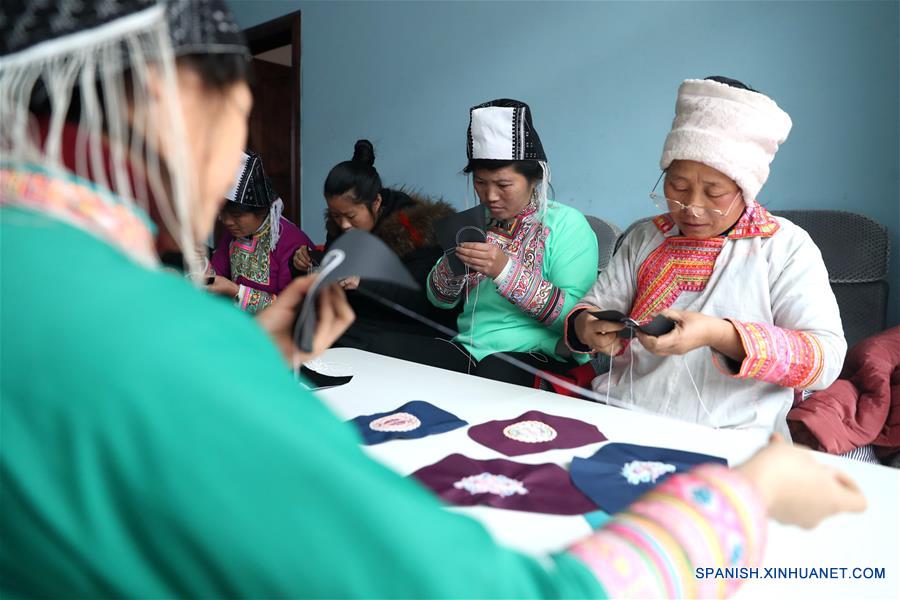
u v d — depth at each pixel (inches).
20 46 14.4
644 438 40.1
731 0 95.9
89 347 12.3
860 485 33.2
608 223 96.2
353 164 93.7
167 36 15.5
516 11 123.1
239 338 13.8
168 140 16.5
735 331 46.6
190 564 12.6
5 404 12.3
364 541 12.6
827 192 89.5
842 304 78.1
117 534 12.5
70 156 15.9
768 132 50.0
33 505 12.5
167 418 12.1
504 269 68.4
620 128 111.2
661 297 57.0
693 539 16.7
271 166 192.9
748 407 51.5
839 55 86.7
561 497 31.6
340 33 157.8
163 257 20.6
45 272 13.3
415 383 53.1
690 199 52.9
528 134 72.1
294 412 13.3
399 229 94.1
